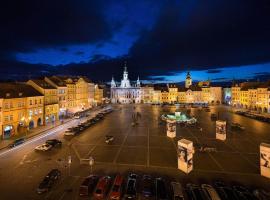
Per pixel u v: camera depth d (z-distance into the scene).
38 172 27.91
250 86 112.62
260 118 70.75
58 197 22.08
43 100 59.25
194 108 109.44
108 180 24.62
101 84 158.88
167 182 25.48
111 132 51.81
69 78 84.19
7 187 24.02
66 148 38.25
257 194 21.95
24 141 42.12
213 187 24.08
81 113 83.38
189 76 173.50
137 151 36.69
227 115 83.44
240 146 40.19
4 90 48.25
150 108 110.06
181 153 28.59
